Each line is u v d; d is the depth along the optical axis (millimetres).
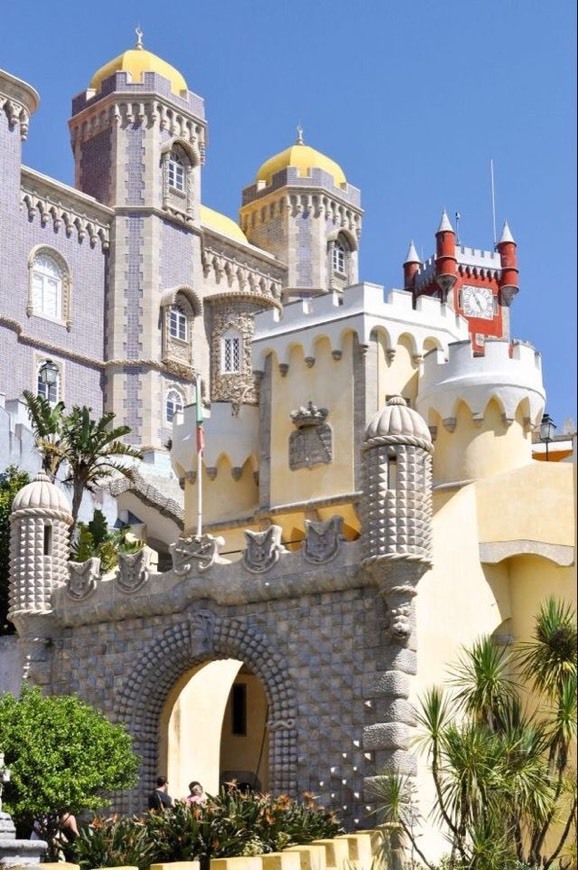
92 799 27734
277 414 42750
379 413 29109
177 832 25859
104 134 71562
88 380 67375
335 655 28906
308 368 42344
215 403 44750
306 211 78875
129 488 58250
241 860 22938
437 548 29547
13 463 47344
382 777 27281
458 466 39875
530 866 25828
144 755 31172
